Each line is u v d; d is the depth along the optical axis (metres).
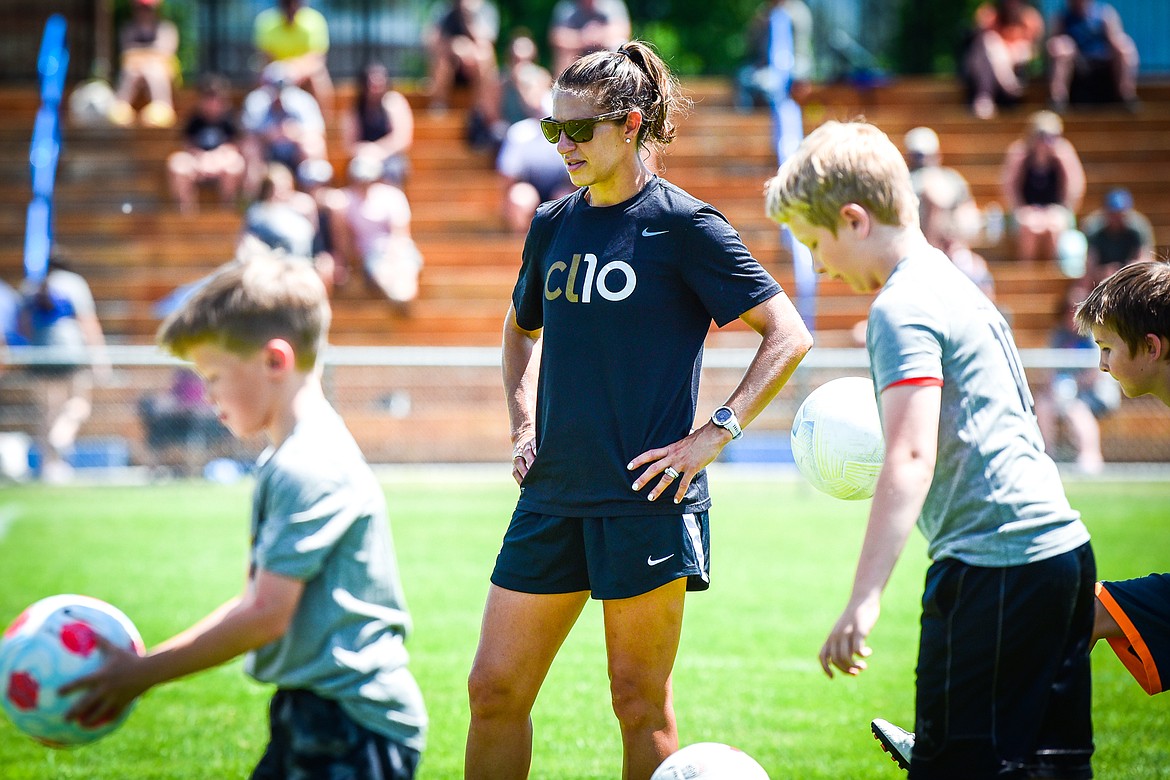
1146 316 13.68
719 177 66.44
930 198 55.38
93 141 67.38
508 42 108.69
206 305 11.85
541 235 14.37
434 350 49.94
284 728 11.60
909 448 11.52
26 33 78.50
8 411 48.09
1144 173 66.50
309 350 12.09
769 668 22.56
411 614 26.28
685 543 13.42
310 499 11.42
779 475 48.84
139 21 71.38
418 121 68.06
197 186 64.69
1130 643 14.12
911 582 30.45
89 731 11.59
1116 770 16.88
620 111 13.40
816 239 12.93
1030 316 57.38
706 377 49.34
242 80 89.88
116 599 27.39
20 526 36.94
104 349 48.41
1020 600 11.85
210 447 47.44
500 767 13.77
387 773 11.55
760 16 70.44
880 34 109.12
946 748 12.01
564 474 13.55
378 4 96.62
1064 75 70.25
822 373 49.19
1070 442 48.25
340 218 56.84
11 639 11.60
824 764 17.53
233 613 11.25
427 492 44.59
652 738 13.59
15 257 61.84
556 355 13.69
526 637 13.67
